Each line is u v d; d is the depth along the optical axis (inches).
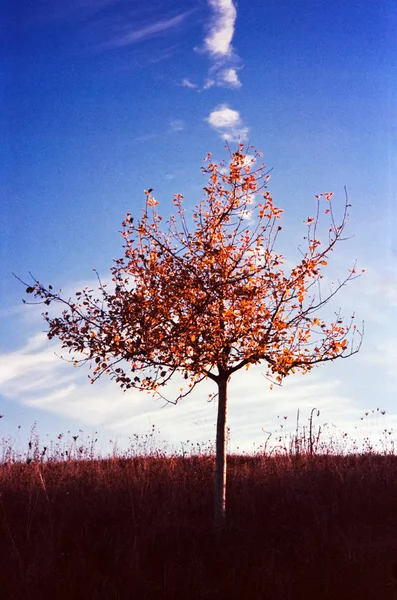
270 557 318.0
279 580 288.0
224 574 301.1
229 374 362.0
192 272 343.6
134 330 337.7
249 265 353.7
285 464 483.2
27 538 337.4
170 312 345.4
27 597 273.6
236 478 447.2
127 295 341.7
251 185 354.9
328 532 348.5
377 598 273.0
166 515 369.4
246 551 325.4
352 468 460.4
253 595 278.5
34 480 441.7
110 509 392.5
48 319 346.0
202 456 544.7
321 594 277.7
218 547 332.2
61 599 274.5
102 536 348.8
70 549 332.8
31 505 395.9
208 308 343.3
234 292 330.0
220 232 358.6
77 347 339.6
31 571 294.0
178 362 343.9
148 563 315.0
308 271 347.6
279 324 340.2
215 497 359.9
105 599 275.7
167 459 539.2
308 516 379.9
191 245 356.8
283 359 339.0
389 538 338.6
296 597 275.9
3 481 448.5
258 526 364.5
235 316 341.1
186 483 439.8
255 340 343.0
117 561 314.7
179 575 299.0
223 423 365.1
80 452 553.3
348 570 299.9
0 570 296.5
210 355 345.7
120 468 498.0
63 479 452.1
